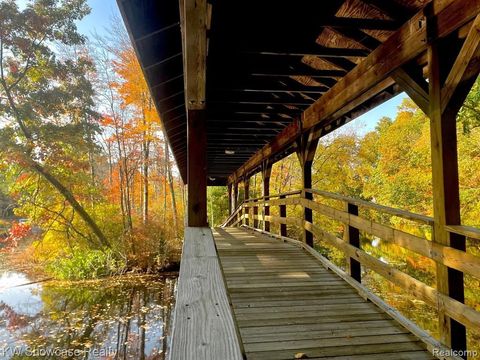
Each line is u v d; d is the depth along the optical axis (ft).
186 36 6.29
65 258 39.11
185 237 4.78
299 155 16.84
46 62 41.42
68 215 43.04
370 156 52.75
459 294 6.77
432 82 7.11
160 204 66.03
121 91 45.83
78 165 43.42
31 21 38.96
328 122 13.64
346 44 10.16
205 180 7.90
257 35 8.91
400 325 8.17
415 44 7.50
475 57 6.01
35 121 41.22
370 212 42.52
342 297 10.12
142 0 6.68
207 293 2.62
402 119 38.55
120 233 42.50
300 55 9.65
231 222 42.16
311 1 7.70
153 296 29.43
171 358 1.79
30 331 21.95
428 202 30.12
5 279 35.86
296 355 6.67
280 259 14.74
